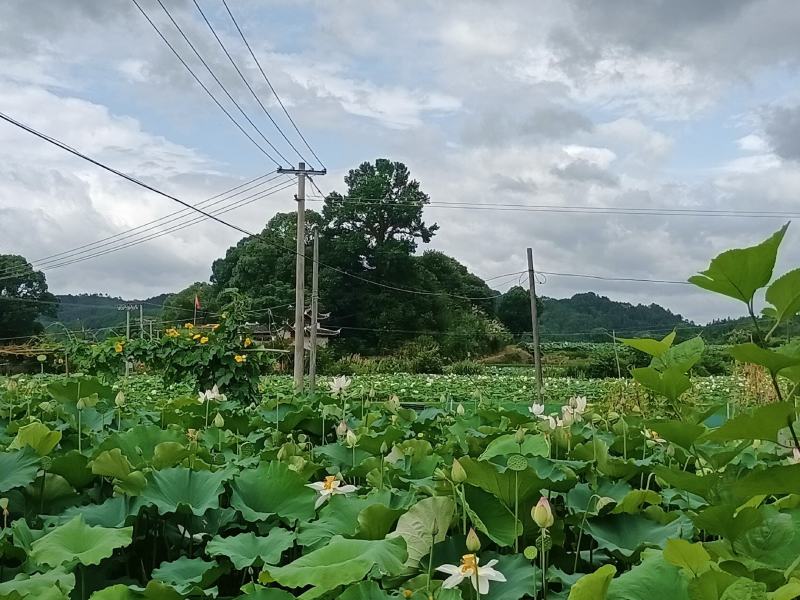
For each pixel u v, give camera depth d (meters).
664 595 2.31
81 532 3.38
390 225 61.06
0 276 55.81
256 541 3.56
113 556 3.77
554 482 3.74
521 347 64.44
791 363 1.92
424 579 2.94
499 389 27.89
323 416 7.30
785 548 2.33
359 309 59.94
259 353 14.05
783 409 1.91
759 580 2.12
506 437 4.98
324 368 45.19
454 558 3.16
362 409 8.19
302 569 2.75
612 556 3.52
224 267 63.72
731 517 2.34
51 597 2.66
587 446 4.72
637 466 4.48
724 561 2.14
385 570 2.72
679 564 2.22
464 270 72.88
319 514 3.95
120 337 14.05
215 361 13.63
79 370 14.29
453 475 3.20
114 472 3.98
